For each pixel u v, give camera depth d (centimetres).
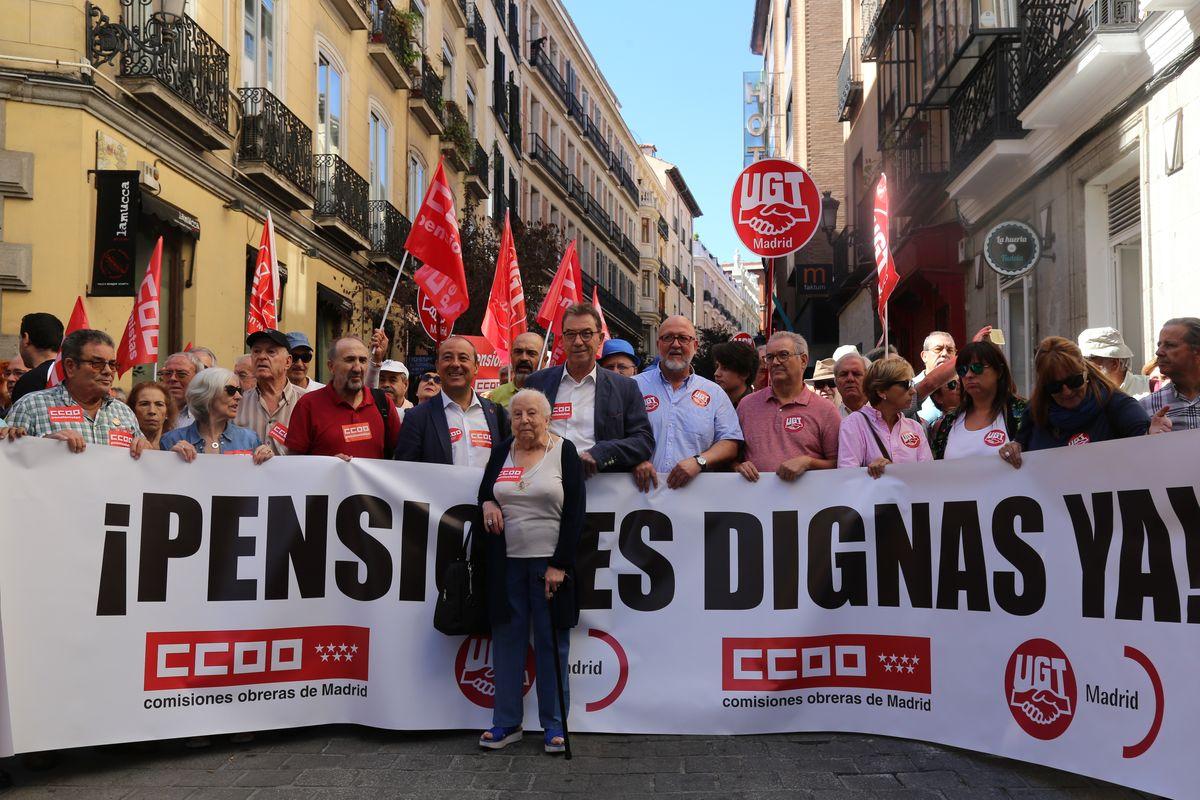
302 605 511
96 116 1050
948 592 482
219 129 1273
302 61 1641
